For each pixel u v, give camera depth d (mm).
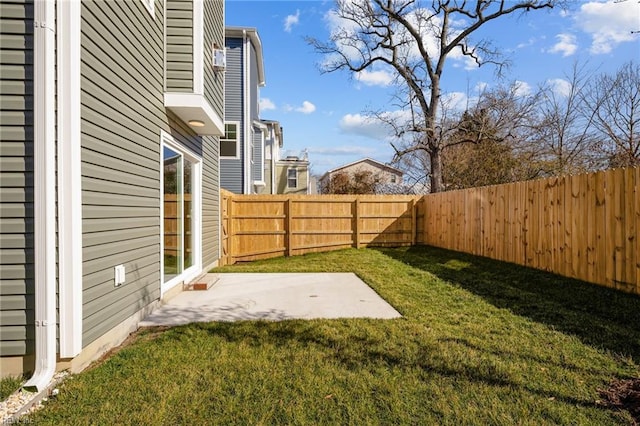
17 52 2486
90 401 2246
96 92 2924
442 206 9938
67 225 2572
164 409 2160
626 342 3184
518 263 6848
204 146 6844
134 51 3709
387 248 10492
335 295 5168
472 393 2352
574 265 5461
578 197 5395
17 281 2520
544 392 2355
